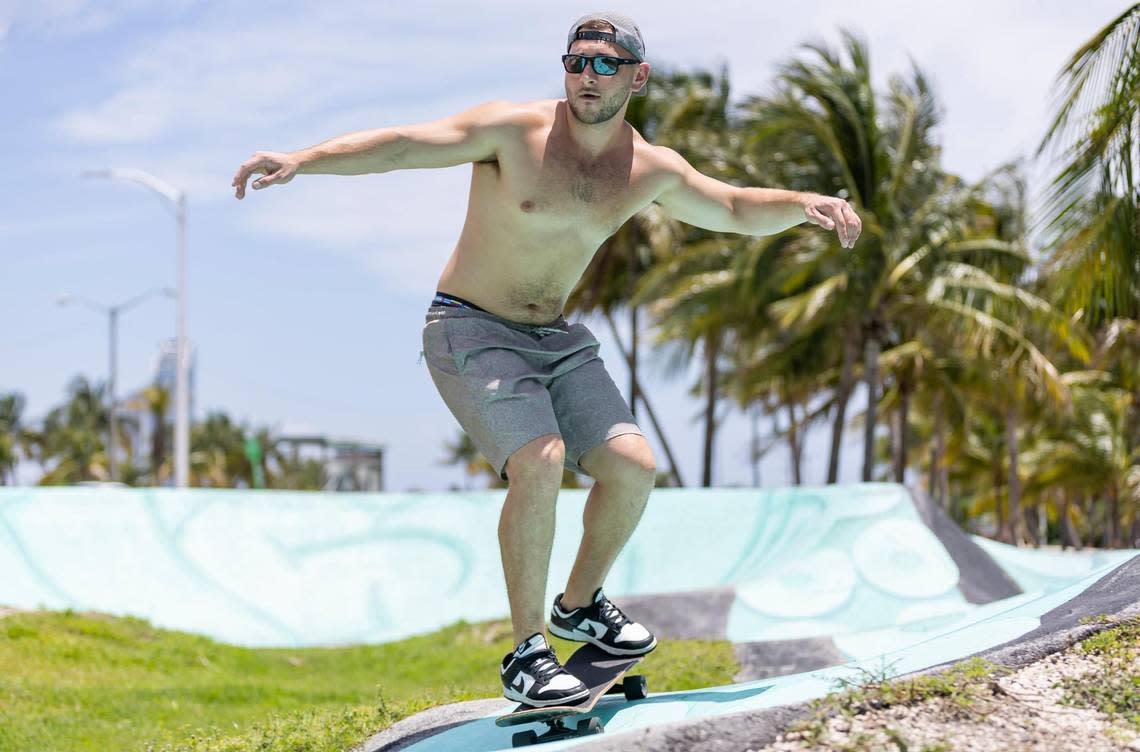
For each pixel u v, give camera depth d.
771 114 20.06
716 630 11.50
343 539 15.69
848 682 3.80
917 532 13.07
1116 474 30.44
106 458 69.12
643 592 14.16
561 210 4.16
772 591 12.23
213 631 13.70
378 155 3.89
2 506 14.23
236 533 15.30
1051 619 4.41
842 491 14.02
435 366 4.32
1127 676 3.70
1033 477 32.78
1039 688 3.72
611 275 27.92
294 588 14.80
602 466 4.26
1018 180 20.22
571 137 4.17
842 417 22.66
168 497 15.31
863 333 22.03
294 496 16.00
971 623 4.94
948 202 20.61
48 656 10.58
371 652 13.02
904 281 21.19
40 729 7.48
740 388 29.55
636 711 4.25
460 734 4.52
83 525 14.42
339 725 5.32
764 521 14.61
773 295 23.92
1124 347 26.66
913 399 30.67
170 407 59.97
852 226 4.18
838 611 11.72
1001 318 20.52
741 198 4.43
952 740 3.34
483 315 4.27
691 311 23.92
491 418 4.10
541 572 4.03
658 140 23.75
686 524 14.91
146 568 14.31
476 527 16.08
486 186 4.20
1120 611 4.21
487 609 14.69
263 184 3.70
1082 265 10.66
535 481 4.00
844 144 20.20
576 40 4.10
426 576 15.29
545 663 3.93
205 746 5.42
